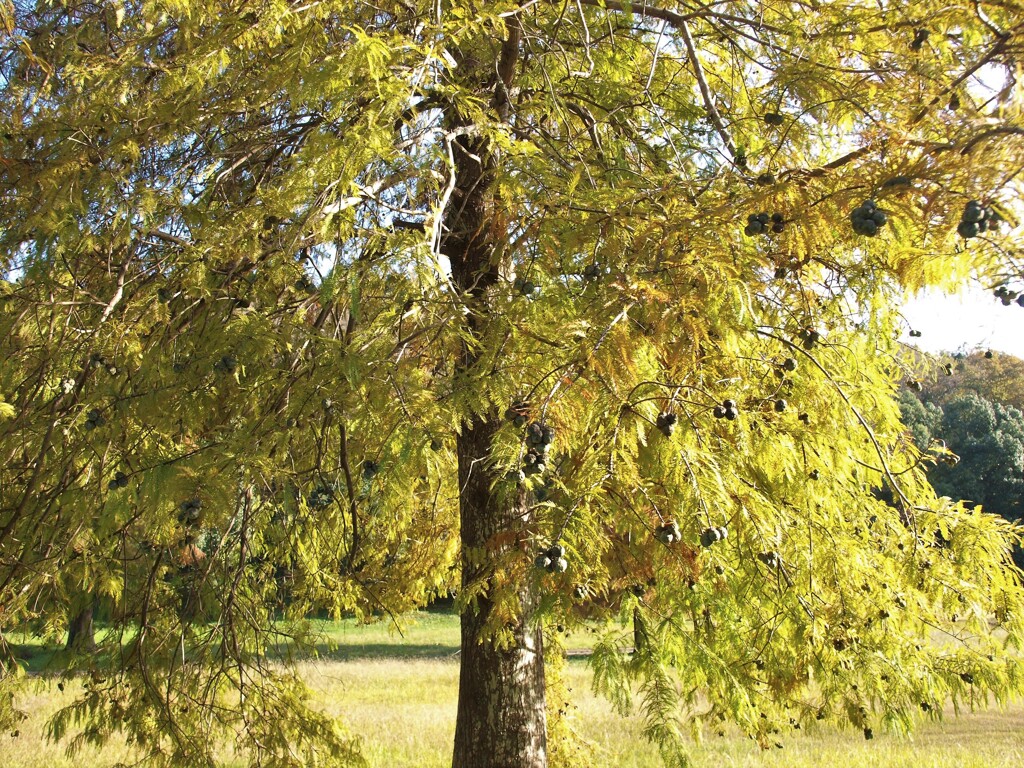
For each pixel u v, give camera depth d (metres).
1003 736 9.18
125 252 4.22
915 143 2.39
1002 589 3.58
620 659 3.24
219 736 4.55
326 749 4.68
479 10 3.39
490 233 3.60
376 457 3.28
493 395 2.68
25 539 3.90
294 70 3.19
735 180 3.05
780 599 3.51
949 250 2.48
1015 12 2.41
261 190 3.62
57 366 3.87
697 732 4.44
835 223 2.54
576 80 4.62
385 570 5.87
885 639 3.77
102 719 4.57
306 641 4.98
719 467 2.87
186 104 3.72
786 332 3.72
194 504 2.79
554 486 2.84
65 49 4.08
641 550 2.96
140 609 4.57
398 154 2.98
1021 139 2.09
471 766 4.28
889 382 4.45
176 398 3.25
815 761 8.01
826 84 3.09
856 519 4.19
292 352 3.37
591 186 3.57
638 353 2.40
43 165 3.70
